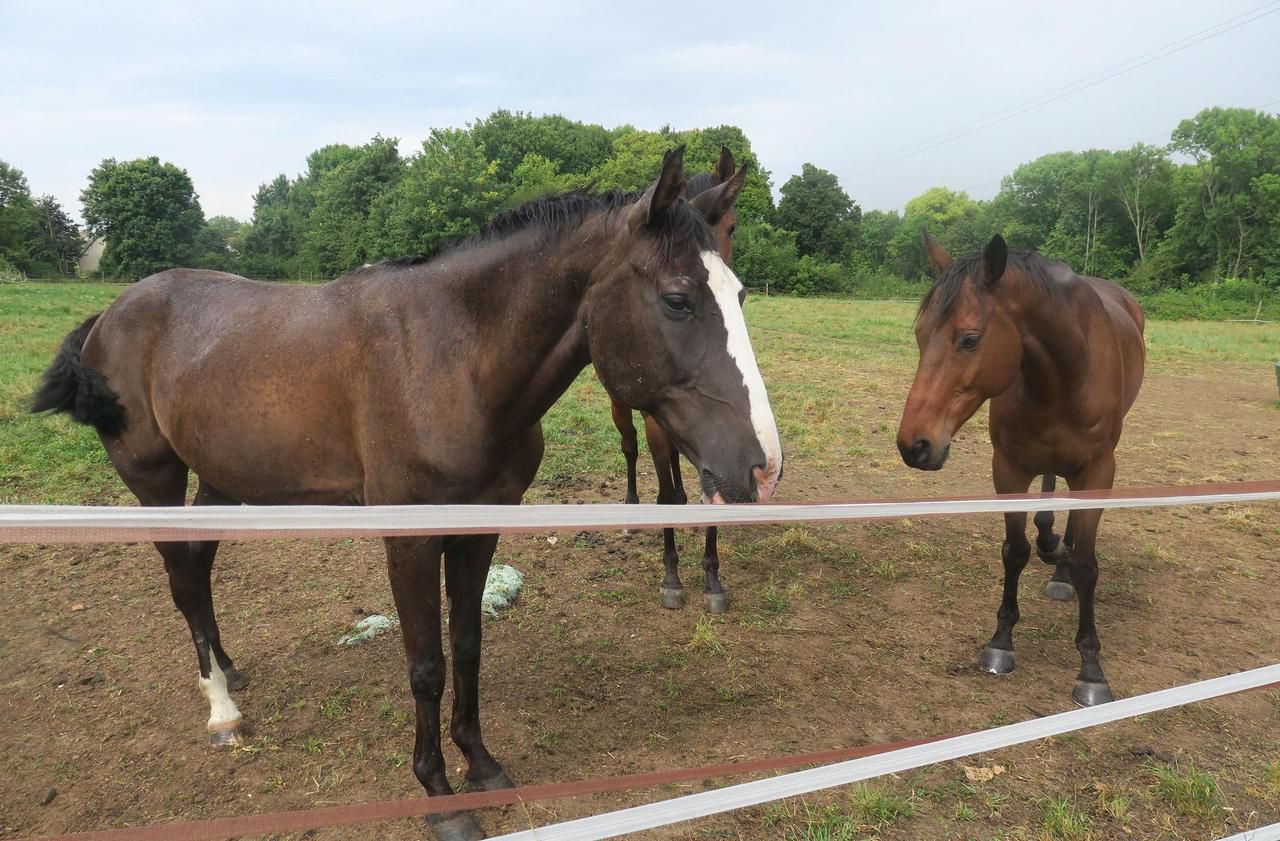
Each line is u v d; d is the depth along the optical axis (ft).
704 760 8.86
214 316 8.36
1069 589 13.26
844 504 5.37
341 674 10.57
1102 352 10.03
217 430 7.87
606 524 4.60
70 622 11.88
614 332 6.38
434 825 7.47
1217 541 16.14
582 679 10.59
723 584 13.70
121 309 8.97
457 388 6.79
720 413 5.97
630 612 12.62
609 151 177.37
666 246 6.03
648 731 9.43
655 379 6.24
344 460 7.47
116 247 159.63
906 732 9.43
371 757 8.84
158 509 3.64
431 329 6.91
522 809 7.98
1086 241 167.84
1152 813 8.02
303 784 8.37
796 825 7.77
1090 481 10.52
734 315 6.03
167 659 10.87
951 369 9.21
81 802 8.05
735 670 10.87
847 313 80.84
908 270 195.11
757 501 5.86
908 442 9.37
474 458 6.89
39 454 18.94
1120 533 16.60
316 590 13.15
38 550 14.55
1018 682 10.68
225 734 9.00
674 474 13.48
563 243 6.71
